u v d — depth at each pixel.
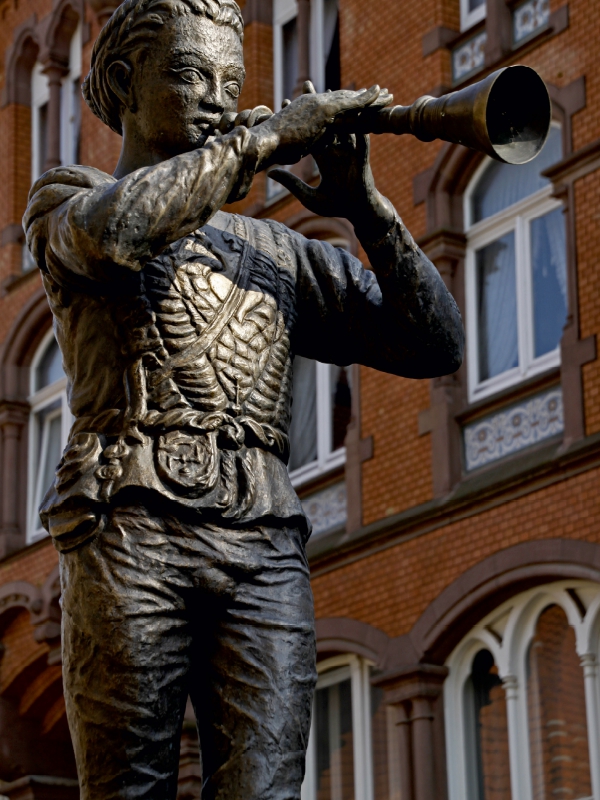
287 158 2.87
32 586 19.50
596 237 14.13
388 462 15.75
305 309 3.10
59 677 19.28
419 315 3.08
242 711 2.76
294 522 2.87
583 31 14.72
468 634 14.77
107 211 2.71
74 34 21.69
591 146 14.28
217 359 2.85
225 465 2.81
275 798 2.73
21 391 20.86
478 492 14.52
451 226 15.73
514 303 15.12
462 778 14.60
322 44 18.17
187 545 2.76
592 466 13.59
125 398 2.82
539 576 13.82
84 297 2.88
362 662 15.95
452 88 16.39
